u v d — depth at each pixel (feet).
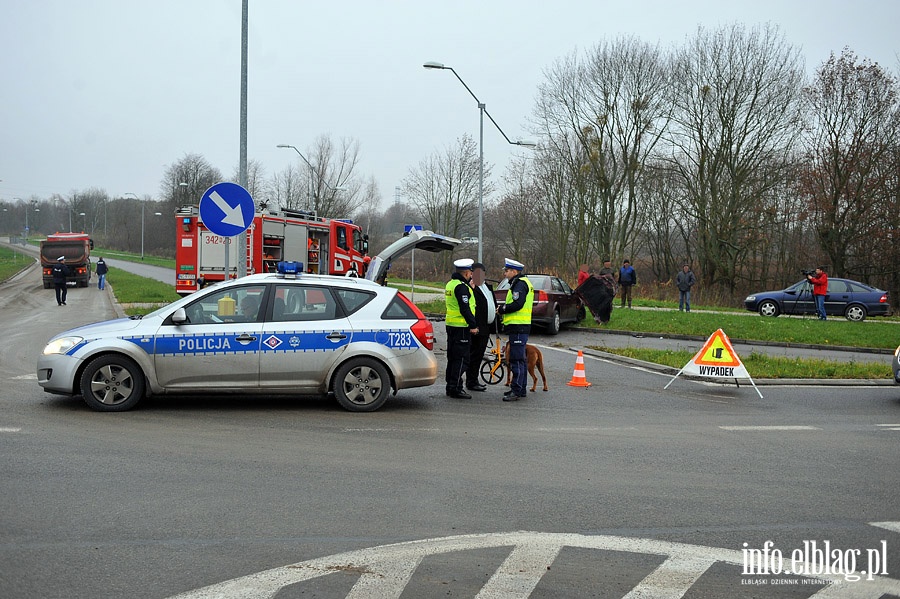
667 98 138.41
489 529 16.87
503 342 51.37
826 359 55.26
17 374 36.78
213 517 17.21
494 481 20.65
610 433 27.40
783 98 127.85
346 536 16.22
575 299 71.77
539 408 32.22
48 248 136.77
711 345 39.96
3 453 22.15
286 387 29.55
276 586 13.61
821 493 20.24
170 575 13.98
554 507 18.53
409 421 28.48
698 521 17.75
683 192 143.54
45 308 90.02
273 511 17.72
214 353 28.89
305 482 20.10
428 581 13.96
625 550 15.78
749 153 131.54
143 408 29.35
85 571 14.08
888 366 47.32
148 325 28.94
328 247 79.71
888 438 27.61
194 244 70.44
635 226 154.30
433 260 190.29
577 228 152.87
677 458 23.81
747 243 136.15
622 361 49.24
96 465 21.17
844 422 30.71
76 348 28.32
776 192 135.33
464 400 33.76
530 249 174.09
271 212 71.72
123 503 18.02
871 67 123.34
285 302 29.94
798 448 25.62
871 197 127.34
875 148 125.29
